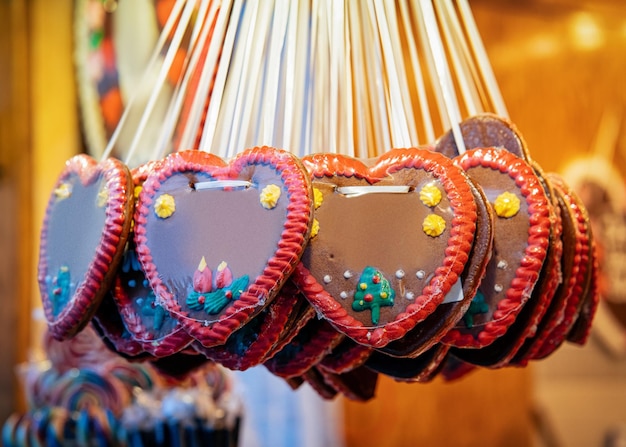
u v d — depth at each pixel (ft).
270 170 1.87
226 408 3.48
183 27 2.33
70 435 3.43
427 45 2.33
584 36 7.38
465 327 1.95
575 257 2.05
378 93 2.21
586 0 7.41
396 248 1.85
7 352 5.23
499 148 2.03
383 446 6.04
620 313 7.38
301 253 1.81
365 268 1.84
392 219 1.86
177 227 1.91
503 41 6.89
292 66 2.05
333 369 2.14
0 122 5.29
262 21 2.13
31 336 5.20
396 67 2.17
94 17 5.25
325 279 1.84
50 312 2.09
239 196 1.88
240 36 2.19
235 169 1.91
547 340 2.21
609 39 7.54
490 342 1.93
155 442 3.38
